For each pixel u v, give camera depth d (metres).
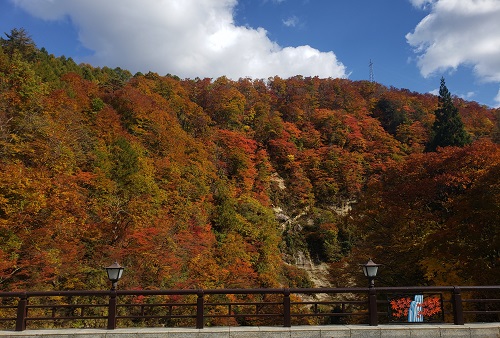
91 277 22.72
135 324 20.22
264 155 62.59
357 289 10.01
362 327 9.55
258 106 73.88
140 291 9.72
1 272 18.88
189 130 57.38
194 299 24.94
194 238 33.28
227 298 26.05
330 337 9.39
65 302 20.45
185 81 79.94
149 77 68.12
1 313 17.58
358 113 77.69
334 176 64.19
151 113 47.69
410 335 9.45
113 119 41.38
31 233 21.12
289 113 77.19
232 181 53.97
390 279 23.36
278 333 9.41
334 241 53.78
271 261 43.75
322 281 49.59
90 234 25.67
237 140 60.00
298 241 54.34
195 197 42.81
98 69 69.56
